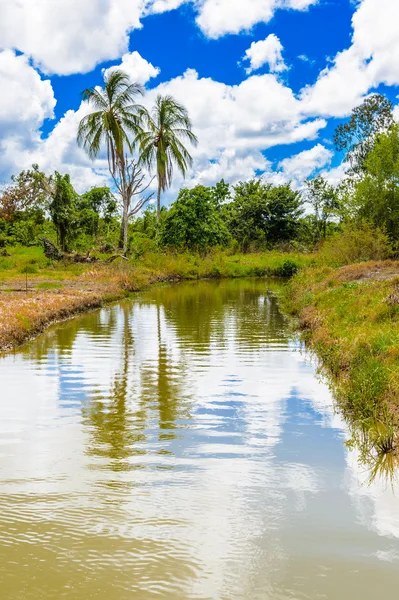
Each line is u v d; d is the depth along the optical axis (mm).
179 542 4289
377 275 19641
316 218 51875
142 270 32844
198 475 5547
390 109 45781
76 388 9000
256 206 55438
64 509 4812
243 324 16391
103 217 56312
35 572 3893
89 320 17219
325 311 14492
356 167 46344
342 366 9633
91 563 4008
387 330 10328
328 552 4168
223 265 38250
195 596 3652
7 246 46531
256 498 5051
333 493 5164
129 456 6062
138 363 10922
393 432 6434
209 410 7805
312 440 6602
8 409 7820
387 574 3898
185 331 15070
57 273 30938
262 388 9008
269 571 3930
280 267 39469
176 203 42562
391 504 4949
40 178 40688
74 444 6430
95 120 37969
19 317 14445
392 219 31031
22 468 5723
